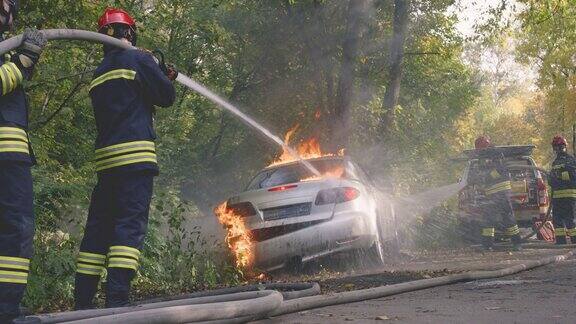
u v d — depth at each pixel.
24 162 3.74
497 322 4.03
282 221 8.40
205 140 14.62
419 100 18.66
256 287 6.45
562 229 13.59
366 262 9.06
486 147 13.02
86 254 4.84
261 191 8.65
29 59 3.83
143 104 4.80
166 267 7.67
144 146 4.72
